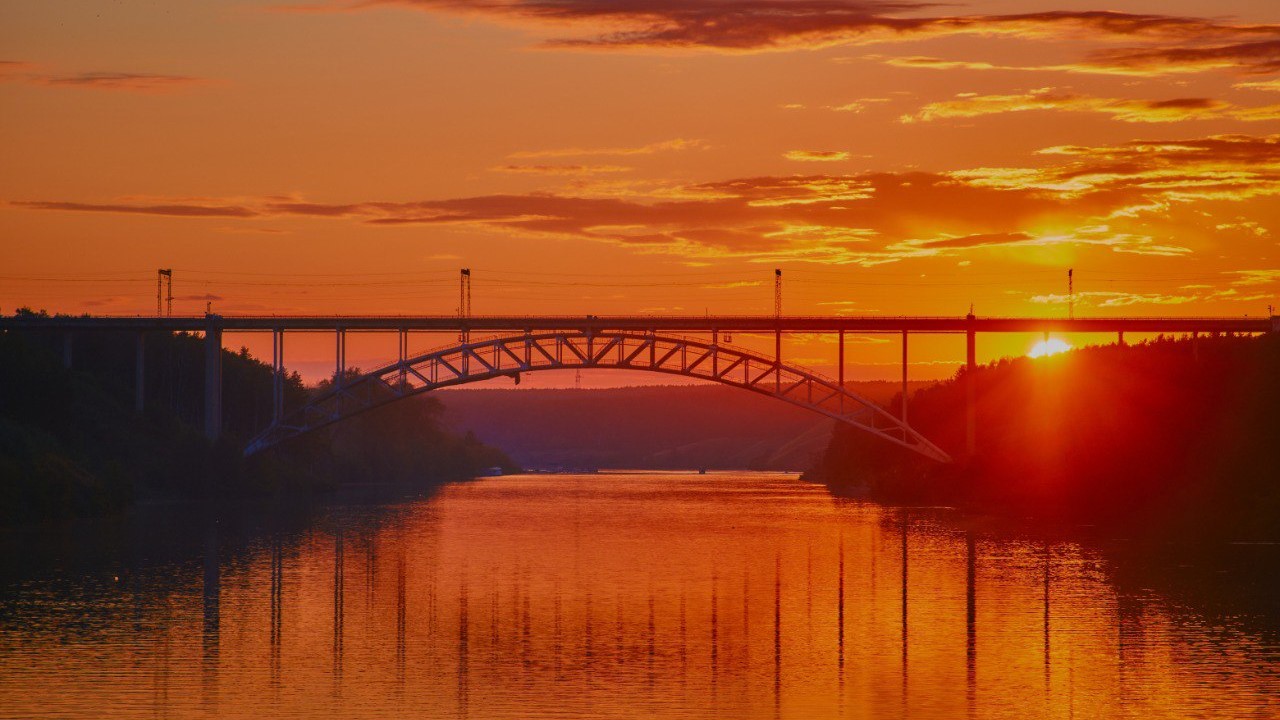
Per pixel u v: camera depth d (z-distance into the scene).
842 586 89.19
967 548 111.19
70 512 137.12
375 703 58.12
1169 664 65.31
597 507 164.75
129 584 89.50
